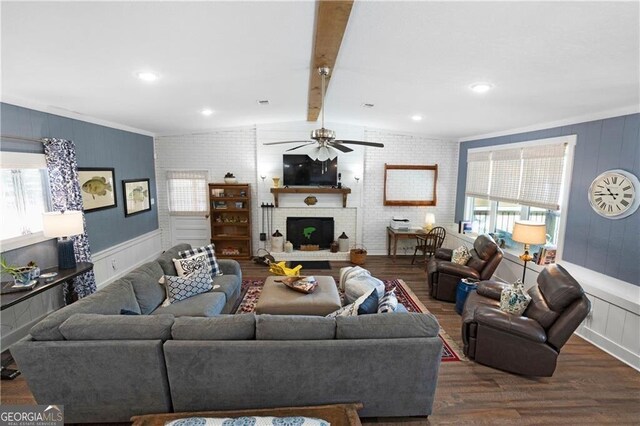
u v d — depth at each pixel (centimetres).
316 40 229
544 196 439
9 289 298
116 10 177
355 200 682
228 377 225
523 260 410
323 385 230
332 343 224
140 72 279
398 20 198
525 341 289
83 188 440
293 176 658
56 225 337
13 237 339
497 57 236
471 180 628
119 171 530
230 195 659
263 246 686
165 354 220
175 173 668
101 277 477
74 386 223
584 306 271
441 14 185
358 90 376
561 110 360
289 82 359
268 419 195
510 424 240
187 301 347
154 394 227
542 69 246
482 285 380
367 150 679
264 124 652
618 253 340
